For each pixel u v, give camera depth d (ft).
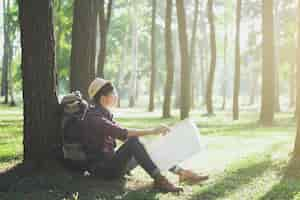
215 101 229.86
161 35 185.68
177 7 72.38
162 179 19.66
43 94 21.53
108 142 20.88
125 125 59.26
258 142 40.42
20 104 136.77
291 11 137.59
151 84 110.83
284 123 67.31
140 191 19.52
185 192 19.69
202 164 27.68
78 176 20.97
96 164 20.72
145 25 179.22
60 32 111.96
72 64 40.19
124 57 170.60
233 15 158.61
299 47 31.63
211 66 97.96
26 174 20.97
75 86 39.93
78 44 39.83
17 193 18.71
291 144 36.91
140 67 199.72
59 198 18.13
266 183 21.68
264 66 65.62
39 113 21.50
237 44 82.74
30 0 21.24
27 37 21.40
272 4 64.90
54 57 21.98
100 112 20.56
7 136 43.83
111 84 20.88
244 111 130.00
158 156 20.33
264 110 65.87
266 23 65.16
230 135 47.62
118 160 20.30
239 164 26.86
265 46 65.41
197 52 202.18
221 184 21.27
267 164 26.35
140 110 120.98
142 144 19.94
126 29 173.17
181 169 21.50
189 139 20.58
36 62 21.44
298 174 23.48
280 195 19.29
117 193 19.12
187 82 71.92
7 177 20.57
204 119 80.28
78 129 20.34
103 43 72.54
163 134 20.22
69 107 20.52
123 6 167.22
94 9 49.34
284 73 156.35
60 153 21.67
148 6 171.12
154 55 110.73
